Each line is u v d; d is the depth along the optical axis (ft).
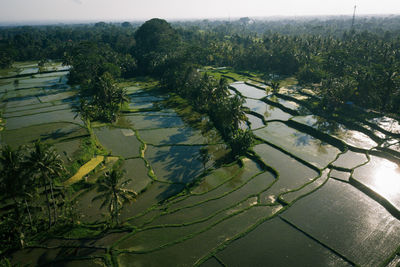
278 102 423.64
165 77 513.45
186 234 172.14
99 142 297.94
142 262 152.97
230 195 209.15
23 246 162.30
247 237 169.17
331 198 205.46
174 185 222.69
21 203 175.32
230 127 306.55
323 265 150.41
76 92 499.51
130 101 437.99
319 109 386.73
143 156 268.21
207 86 377.50
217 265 150.51
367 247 161.48
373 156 263.70
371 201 202.18
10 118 372.99
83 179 222.48
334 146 289.53
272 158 263.49
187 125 344.90
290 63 603.26
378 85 377.71
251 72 648.79
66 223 180.04
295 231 174.19
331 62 521.65
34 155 160.04
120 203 167.84
